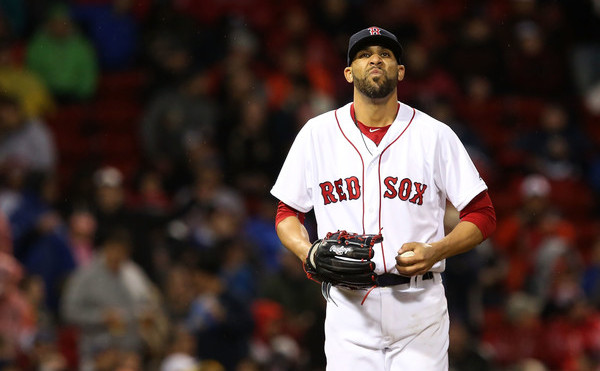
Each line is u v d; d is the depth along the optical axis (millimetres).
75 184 39250
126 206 37062
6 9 51500
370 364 14859
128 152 48781
